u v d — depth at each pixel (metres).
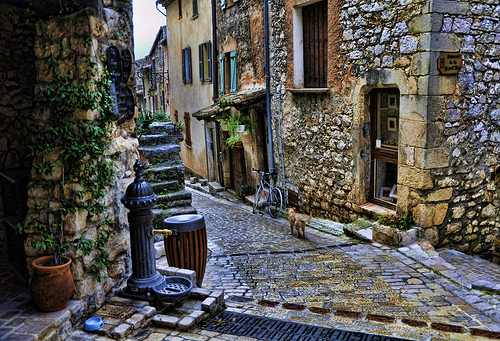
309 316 4.17
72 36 3.81
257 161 11.63
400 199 6.68
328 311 4.30
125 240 4.41
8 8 4.24
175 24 19.70
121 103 4.46
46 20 3.90
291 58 9.41
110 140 4.24
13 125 4.48
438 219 6.39
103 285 4.08
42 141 3.91
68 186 3.76
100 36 3.97
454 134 6.27
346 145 7.93
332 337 3.66
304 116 9.23
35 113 3.96
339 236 7.58
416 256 5.93
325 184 8.78
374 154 7.60
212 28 14.53
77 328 3.68
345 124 7.88
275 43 10.11
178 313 4.05
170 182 7.90
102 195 3.94
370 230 7.18
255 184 11.96
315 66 8.97
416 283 5.11
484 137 6.52
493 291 4.67
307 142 9.26
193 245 4.79
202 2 15.52
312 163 9.16
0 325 3.35
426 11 5.86
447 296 4.68
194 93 17.66
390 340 3.58
